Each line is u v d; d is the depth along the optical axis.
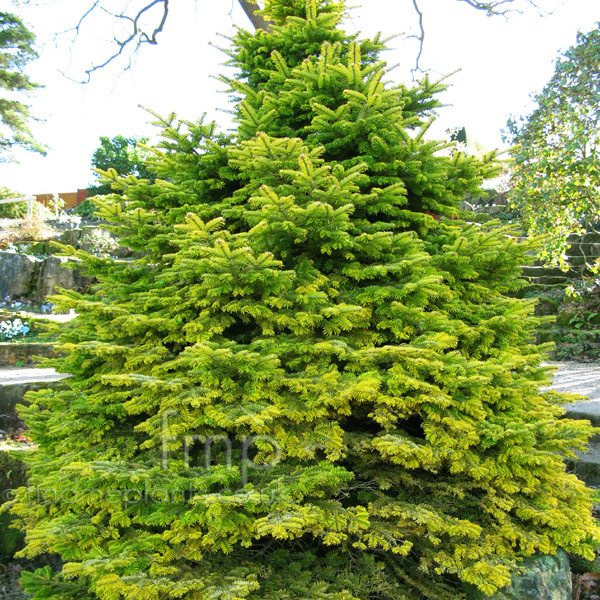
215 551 1.89
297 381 2.01
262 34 3.20
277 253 2.50
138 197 2.79
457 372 2.10
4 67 16.06
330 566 2.03
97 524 1.95
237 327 2.53
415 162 2.49
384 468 2.21
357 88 2.55
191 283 2.42
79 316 2.41
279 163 2.30
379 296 2.25
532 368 2.55
